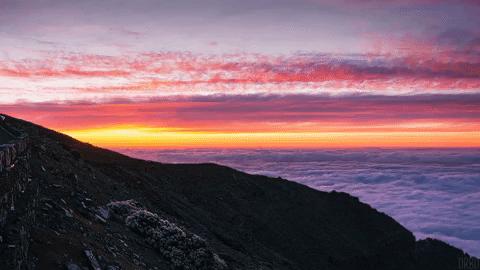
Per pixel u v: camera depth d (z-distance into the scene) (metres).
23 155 14.51
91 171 33.78
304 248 69.88
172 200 49.19
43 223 16.62
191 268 24.64
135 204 30.20
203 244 27.47
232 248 43.84
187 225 40.56
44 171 23.55
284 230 72.88
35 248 14.39
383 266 81.69
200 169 80.50
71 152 35.09
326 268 67.25
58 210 19.00
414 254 97.88
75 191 24.17
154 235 25.62
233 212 67.06
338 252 76.31
